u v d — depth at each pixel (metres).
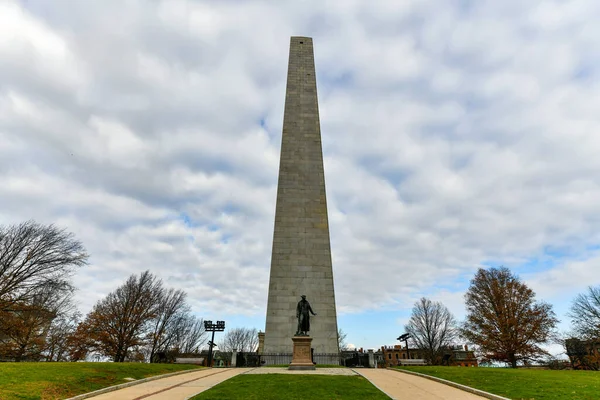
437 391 16.25
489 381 18.44
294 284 36.03
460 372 21.84
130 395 14.56
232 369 25.05
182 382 18.06
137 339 52.88
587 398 14.49
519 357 47.34
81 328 50.56
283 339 33.94
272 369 24.44
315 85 45.12
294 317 34.78
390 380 19.27
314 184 40.19
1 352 40.72
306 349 24.64
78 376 16.83
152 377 19.12
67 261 39.75
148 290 56.97
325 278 36.44
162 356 41.50
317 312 35.12
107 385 16.30
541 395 15.04
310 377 18.97
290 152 41.47
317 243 37.78
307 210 39.03
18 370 16.80
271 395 14.47
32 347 43.84
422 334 70.44
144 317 53.34
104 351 50.84
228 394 14.56
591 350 45.12
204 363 37.41
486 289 50.19
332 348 33.84
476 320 49.47
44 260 38.28
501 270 51.84
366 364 30.58
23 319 40.56
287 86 44.88
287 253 37.19
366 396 14.73
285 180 40.16
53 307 48.31
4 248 37.50
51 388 14.39
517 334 46.62
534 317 47.06
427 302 72.19
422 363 39.22
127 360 56.25
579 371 23.42
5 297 36.53
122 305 54.31
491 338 47.44
